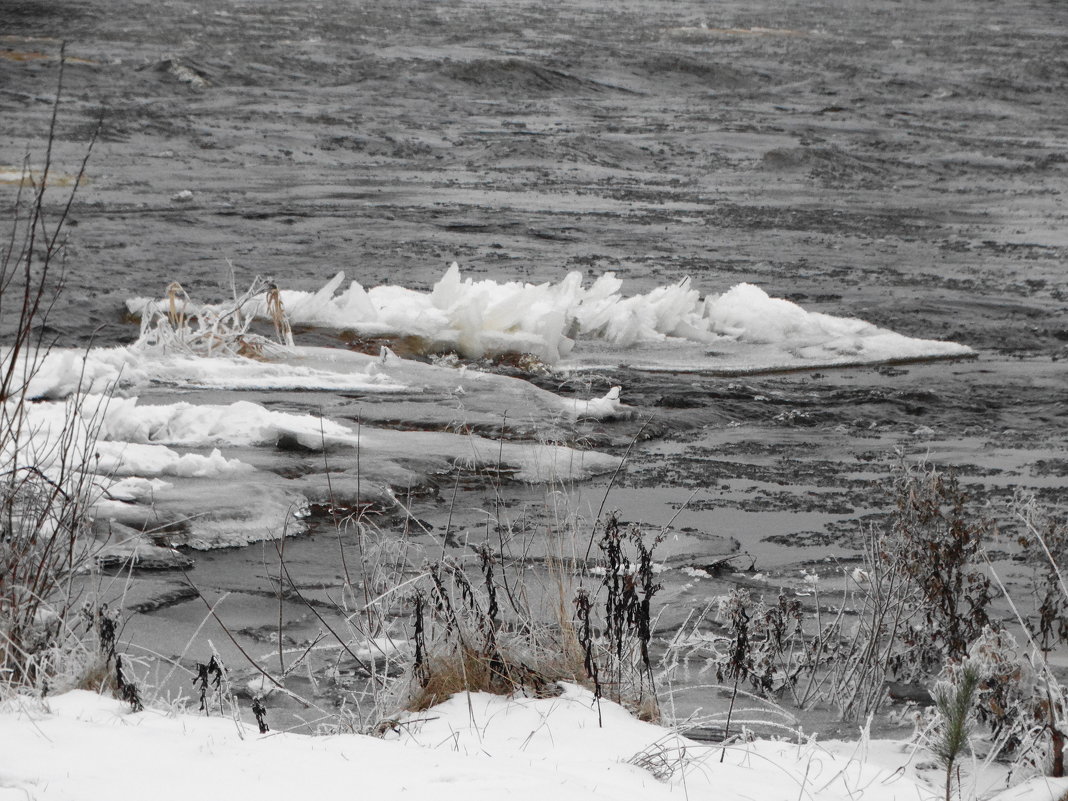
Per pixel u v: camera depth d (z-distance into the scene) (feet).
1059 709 43.19
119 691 41.24
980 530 54.70
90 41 482.28
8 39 471.62
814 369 134.51
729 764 38.19
